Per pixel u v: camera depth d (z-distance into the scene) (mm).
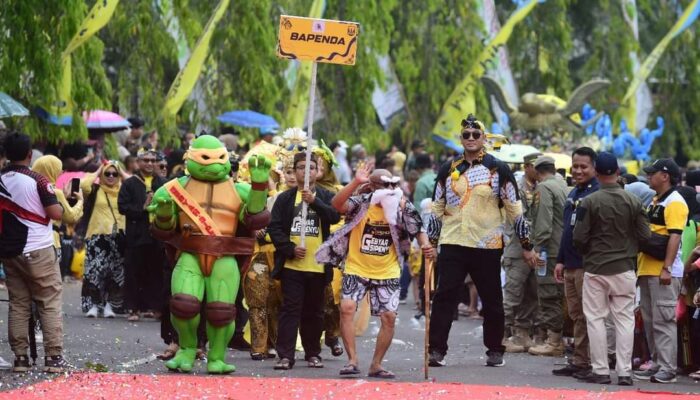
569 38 71188
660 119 66812
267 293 26203
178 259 23938
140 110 49969
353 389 21688
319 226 24797
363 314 28562
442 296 25812
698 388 23391
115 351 26953
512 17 60062
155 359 25750
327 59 25016
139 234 33469
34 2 33969
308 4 55719
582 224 23281
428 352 24203
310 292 25000
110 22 49531
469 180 25578
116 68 54031
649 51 77875
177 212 23734
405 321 37094
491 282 25719
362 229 23484
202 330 26078
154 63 50375
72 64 37719
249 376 23422
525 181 29500
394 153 48750
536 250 28000
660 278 23703
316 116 60156
